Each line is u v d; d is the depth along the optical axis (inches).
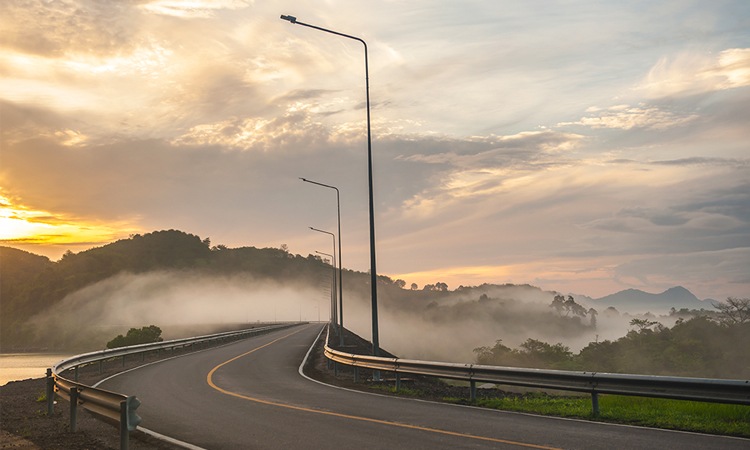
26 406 514.3
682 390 388.8
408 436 356.8
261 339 2049.7
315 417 433.1
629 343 3629.4
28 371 2640.3
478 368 516.7
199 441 351.3
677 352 3287.4
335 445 333.4
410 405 499.8
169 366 951.0
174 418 433.4
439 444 332.8
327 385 675.4
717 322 3838.6
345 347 1524.4
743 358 3378.4
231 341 1932.8
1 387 695.1
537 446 325.4
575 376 445.4
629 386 416.5
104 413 319.9
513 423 403.9
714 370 3277.6
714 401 370.9
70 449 337.4
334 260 3038.9
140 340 2546.8
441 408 482.0
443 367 554.3
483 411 465.4
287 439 352.5
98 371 901.2
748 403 353.4
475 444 332.2
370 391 613.9
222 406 495.2
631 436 354.0
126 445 279.1
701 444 329.7
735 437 352.8
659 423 397.4
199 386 657.6
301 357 1150.3
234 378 751.7
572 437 351.3
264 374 810.2
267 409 476.4
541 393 620.7
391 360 617.9
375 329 774.5
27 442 354.3
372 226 813.9
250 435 366.6
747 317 3661.4
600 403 524.4
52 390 470.3
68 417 452.8
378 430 378.0
